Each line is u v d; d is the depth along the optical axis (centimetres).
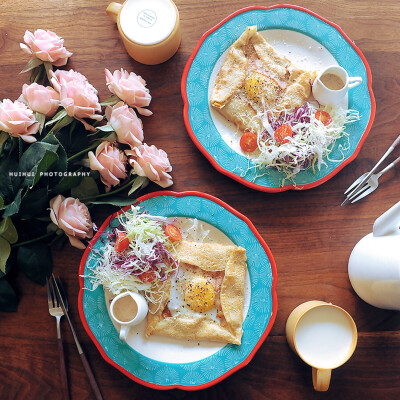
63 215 73
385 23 83
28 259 75
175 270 77
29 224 77
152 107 82
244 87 79
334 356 75
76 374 79
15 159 76
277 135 78
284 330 79
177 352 76
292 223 80
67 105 72
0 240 72
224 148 78
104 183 77
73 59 82
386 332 79
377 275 71
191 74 79
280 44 81
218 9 83
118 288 75
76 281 79
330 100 78
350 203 81
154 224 77
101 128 74
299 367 79
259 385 79
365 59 80
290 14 80
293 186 77
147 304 76
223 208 77
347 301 80
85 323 75
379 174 80
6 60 82
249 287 77
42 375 79
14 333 79
